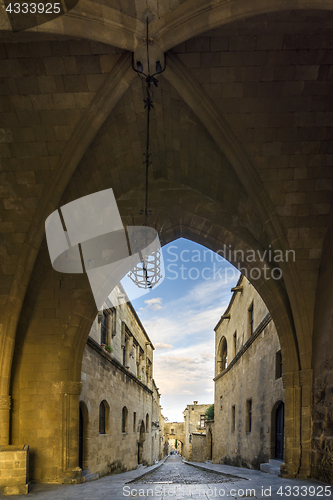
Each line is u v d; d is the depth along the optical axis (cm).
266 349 1270
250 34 679
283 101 771
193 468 1898
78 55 716
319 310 888
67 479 894
